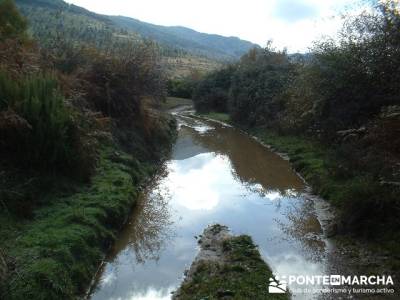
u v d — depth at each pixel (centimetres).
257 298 646
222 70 4112
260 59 3319
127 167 1276
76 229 783
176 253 878
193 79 5497
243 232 977
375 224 870
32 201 830
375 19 1505
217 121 3441
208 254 848
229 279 712
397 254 767
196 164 1758
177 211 1137
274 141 2184
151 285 744
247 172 1603
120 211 976
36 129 907
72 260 696
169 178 1500
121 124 1574
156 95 2056
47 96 955
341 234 923
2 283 538
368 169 1110
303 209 1138
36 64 1219
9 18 1599
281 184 1412
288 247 886
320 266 790
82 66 1515
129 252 879
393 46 1424
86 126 1153
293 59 2919
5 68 993
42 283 592
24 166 893
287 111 2319
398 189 898
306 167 1519
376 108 1484
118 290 724
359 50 1547
